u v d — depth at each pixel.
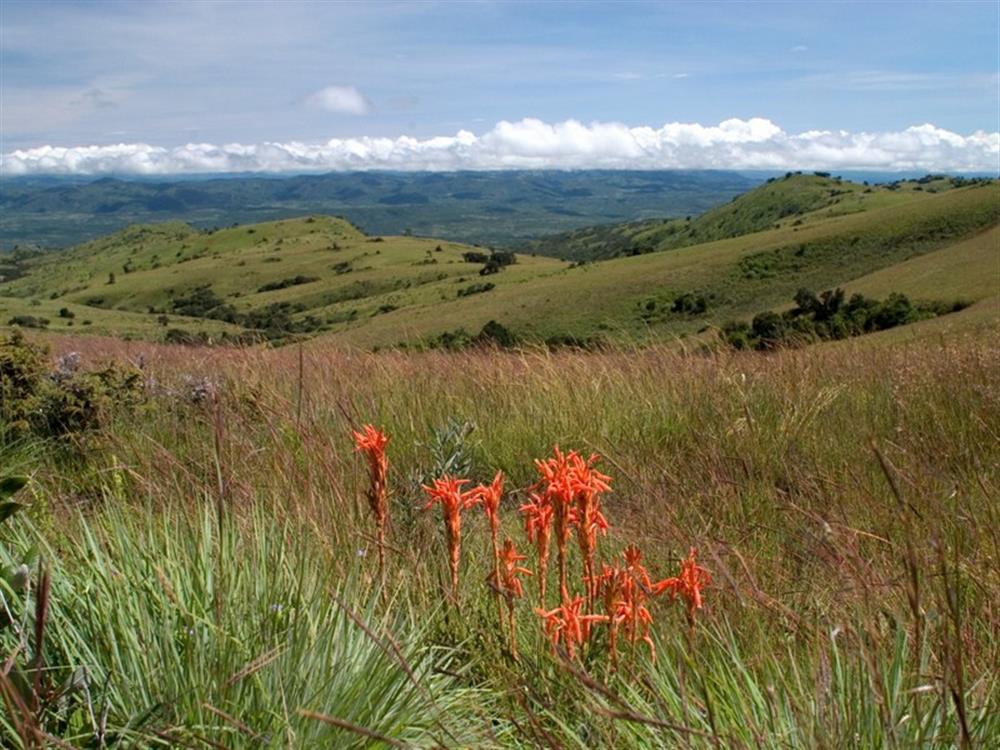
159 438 5.45
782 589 3.05
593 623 2.31
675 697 2.09
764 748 1.86
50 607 2.21
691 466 4.94
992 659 2.28
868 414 5.96
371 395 6.33
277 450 4.25
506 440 5.79
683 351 8.23
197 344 9.97
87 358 8.41
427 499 3.77
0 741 1.79
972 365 6.85
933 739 1.82
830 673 2.07
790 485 4.57
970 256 85.31
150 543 2.62
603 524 2.29
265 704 2.02
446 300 132.88
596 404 6.36
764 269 109.56
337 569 2.77
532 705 2.22
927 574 2.67
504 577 2.44
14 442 5.28
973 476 4.05
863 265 103.56
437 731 2.16
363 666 2.23
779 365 7.55
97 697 2.06
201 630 2.19
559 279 120.06
